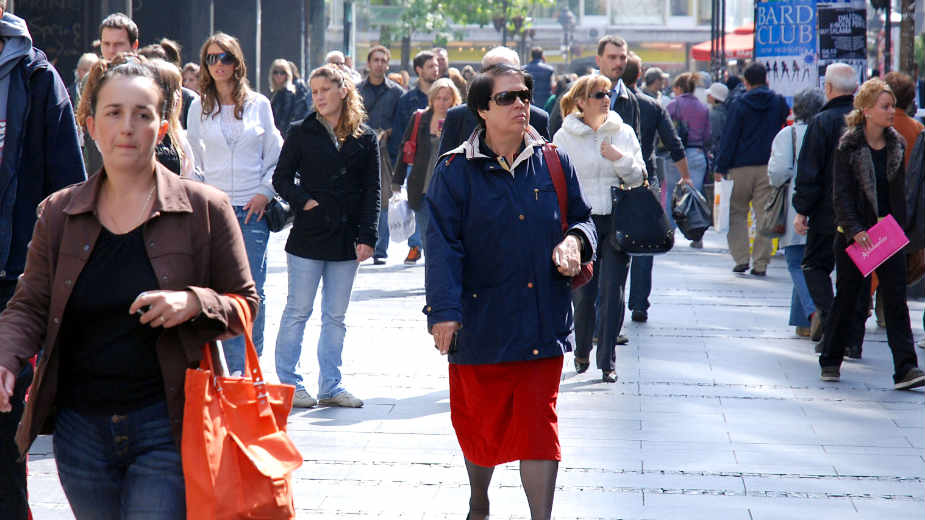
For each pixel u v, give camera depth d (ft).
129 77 42.57
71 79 215.51
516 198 60.29
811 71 194.80
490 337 59.57
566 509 68.54
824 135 113.09
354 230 92.73
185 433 41.70
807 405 95.45
